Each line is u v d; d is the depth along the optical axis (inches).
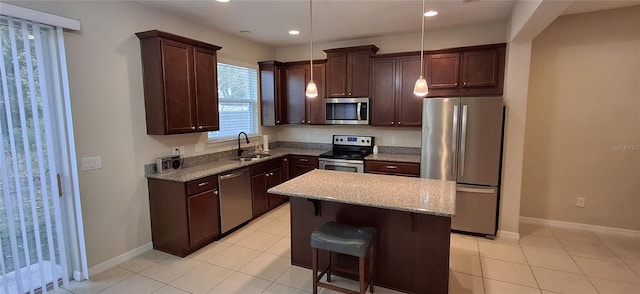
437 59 154.8
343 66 177.2
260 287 99.8
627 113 134.6
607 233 142.4
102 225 110.0
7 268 87.6
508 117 132.3
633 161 136.0
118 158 114.3
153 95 120.1
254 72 190.4
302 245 112.0
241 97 181.5
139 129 121.6
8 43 84.0
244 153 180.1
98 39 105.7
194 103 132.8
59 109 97.3
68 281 100.0
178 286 100.5
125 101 115.8
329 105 183.9
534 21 101.3
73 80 99.0
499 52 142.6
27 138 88.4
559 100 144.0
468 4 122.5
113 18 110.2
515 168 133.8
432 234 91.3
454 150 138.3
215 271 110.0
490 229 136.6
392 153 183.8
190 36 143.9
